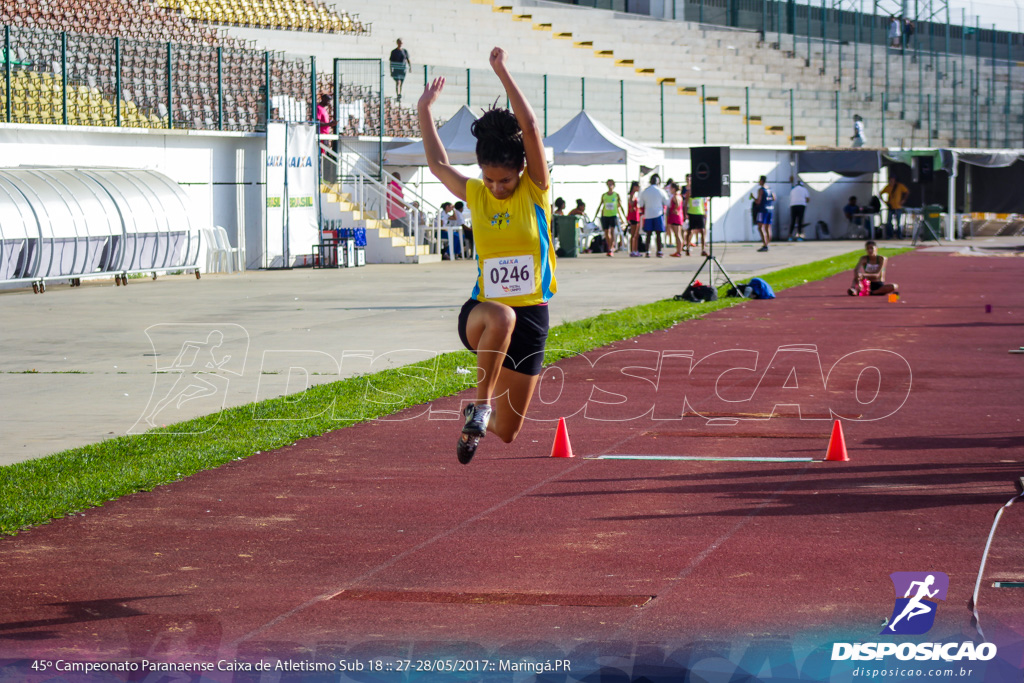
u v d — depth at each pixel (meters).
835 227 47.19
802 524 6.55
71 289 23.55
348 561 6.02
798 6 56.97
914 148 48.28
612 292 21.88
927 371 12.34
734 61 52.72
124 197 24.92
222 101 29.45
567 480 7.75
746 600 5.30
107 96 27.06
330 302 19.94
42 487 7.48
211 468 8.19
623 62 48.53
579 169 39.31
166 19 32.97
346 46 40.47
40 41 25.80
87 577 5.82
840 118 50.38
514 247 5.64
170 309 18.95
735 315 17.97
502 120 5.50
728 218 44.28
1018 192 48.22
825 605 5.22
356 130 33.72
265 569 5.91
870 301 20.14
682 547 6.15
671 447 8.80
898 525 6.48
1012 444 8.62
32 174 23.83
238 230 30.19
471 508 7.06
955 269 28.22
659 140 43.41
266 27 38.66
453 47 44.25
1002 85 59.56
